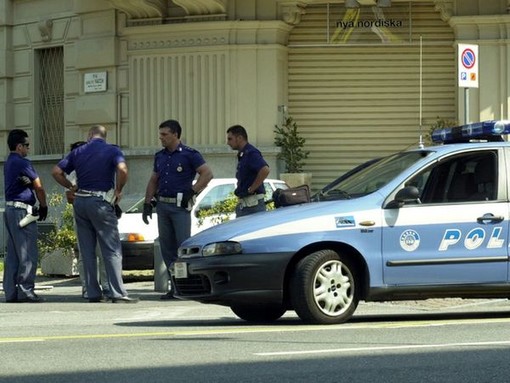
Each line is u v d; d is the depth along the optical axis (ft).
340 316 69.51
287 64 139.64
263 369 50.93
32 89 160.35
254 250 68.44
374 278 69.62
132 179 143.33
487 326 68.33
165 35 140.97
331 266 69.15
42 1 158.20
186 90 139.95
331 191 75.15
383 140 139.23
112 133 146.72
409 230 70.23
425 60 138.31
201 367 51.70
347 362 52.80
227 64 137.59
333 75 139.33
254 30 136.77
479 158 72.95
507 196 72.28
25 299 91.71
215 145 138.21
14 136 92.43
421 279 70.28
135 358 54.80
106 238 88.63
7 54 162.91
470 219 71.15
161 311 83.46
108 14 146.51
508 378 48.32
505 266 71.46
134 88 144.05
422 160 72.38
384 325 68.95
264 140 137.39
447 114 138.31
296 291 68.44
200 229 110.32
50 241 123.03
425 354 55.16
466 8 134.92
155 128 142.20
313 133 139.74
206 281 69.67
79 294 100.32
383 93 139.03
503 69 134.51
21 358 55.16
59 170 87.81
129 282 116.98
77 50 150.92
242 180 89.66
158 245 99.81
